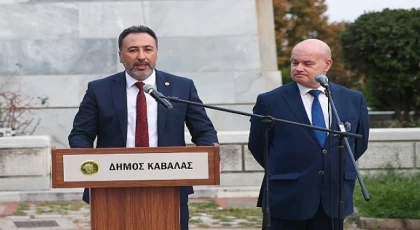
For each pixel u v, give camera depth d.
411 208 14.09
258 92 20.83
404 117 28.56
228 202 16.61
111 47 21.00
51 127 20.36
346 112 8.81
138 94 8.68
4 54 20.80
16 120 20.03
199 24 21.17
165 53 20.94
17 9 21.08
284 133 8.72
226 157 17.50
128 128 8.65
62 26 21.08
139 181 7.47
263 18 22.14
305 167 8.62
